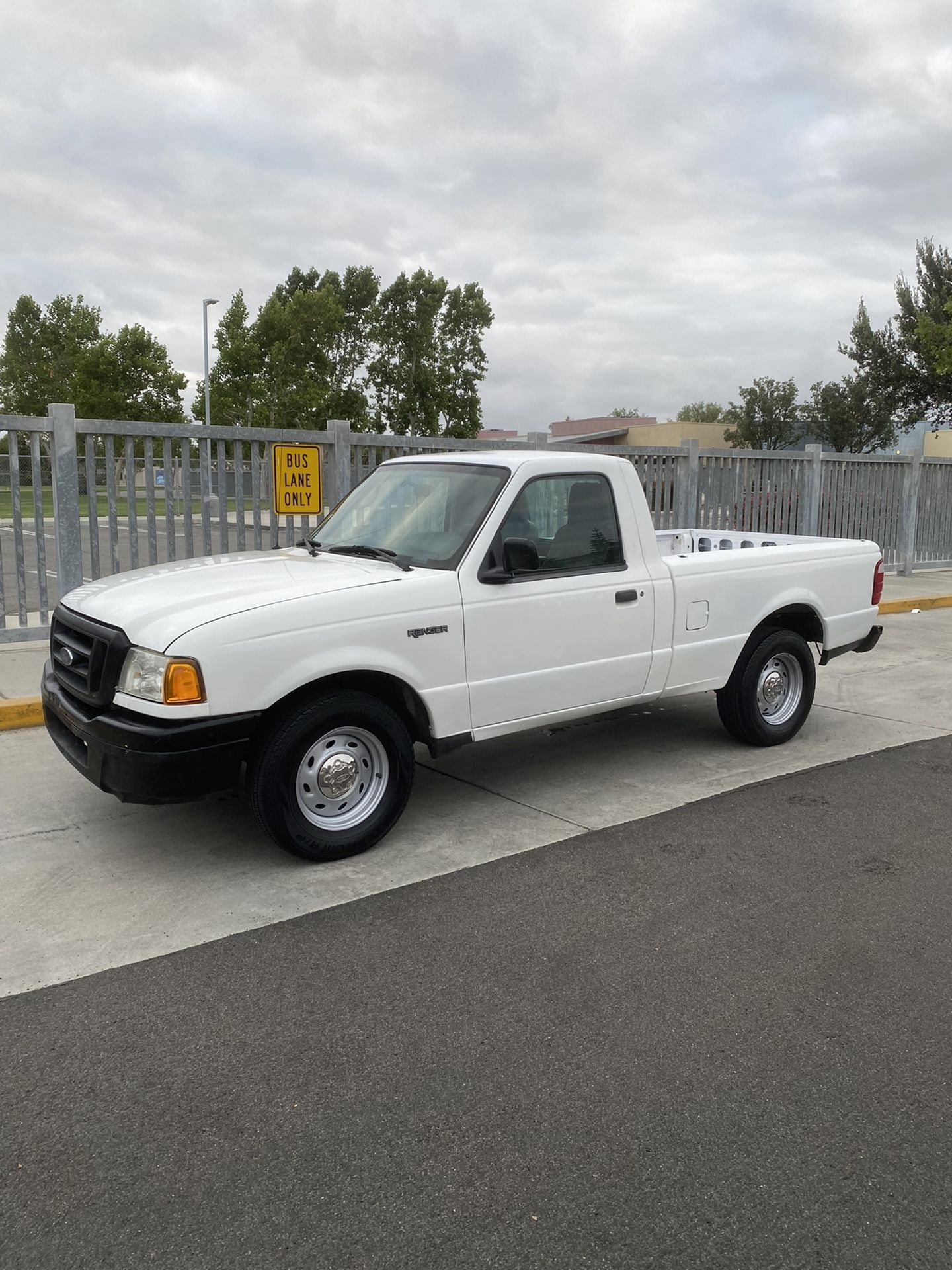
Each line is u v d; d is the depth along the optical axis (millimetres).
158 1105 2791
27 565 13945
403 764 4637
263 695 4117
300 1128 2693
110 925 3869
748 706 6227
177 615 4125
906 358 40438
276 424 41469
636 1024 3225
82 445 8430
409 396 52812
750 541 7809
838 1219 2375
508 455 5285
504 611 4879
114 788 4141
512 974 3535
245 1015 3250
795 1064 3010
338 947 3717
